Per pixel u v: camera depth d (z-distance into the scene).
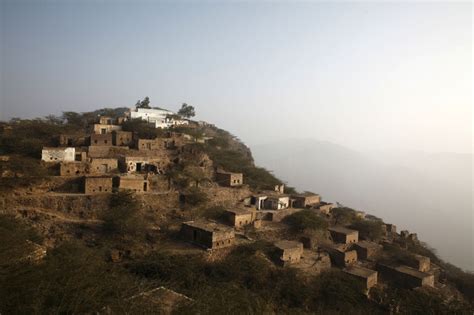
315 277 56.69
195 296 28.36
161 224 59.88
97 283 24.39
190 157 82.06
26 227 44.72
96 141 76.00
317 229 71.12
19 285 20.86
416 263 69.31
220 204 72.56
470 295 70.75
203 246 54.59
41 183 57.50
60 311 20.70
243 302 28.19
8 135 69.81
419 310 54.25
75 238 51.09
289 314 41.78
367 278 57.28
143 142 79.88
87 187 58.38
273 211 74.88
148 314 22.33
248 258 53.84
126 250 50.81
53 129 80.25
